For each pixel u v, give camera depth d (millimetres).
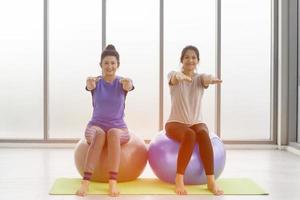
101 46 4855
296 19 4812
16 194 2732
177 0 4855
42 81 4867
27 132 4930
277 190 2895
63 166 3727
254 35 4906
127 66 4879
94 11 4863
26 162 3918
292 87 4848
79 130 4926
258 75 4930
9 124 4922
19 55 4855
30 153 4445
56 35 4871
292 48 4828
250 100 4934
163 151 2969
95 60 4879
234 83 4906
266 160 4137
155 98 4895
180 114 2992
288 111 4871
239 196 2719
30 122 4918
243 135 4941
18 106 4902
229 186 2977
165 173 2965
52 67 4887
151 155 3055
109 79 3055
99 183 3023
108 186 2934
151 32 4879
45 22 4793
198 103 3035
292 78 4840
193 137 2842
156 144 3053
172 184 3029
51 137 4938
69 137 4926
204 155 2859
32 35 4848
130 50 4875
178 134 2932
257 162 4023
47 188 2902
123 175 3010
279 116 4883
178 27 4863
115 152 2830
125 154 2971
